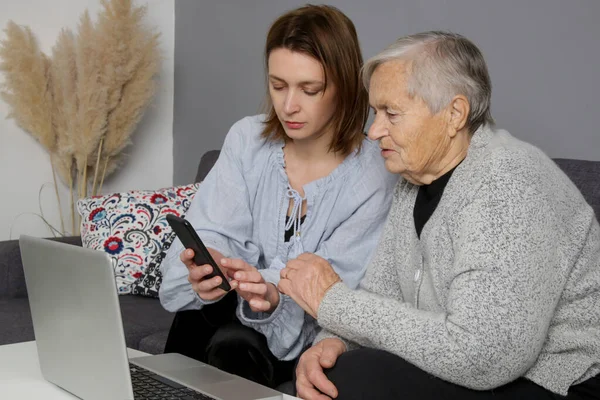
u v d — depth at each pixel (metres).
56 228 3.70
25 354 1.43
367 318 1.26
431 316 1.23
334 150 1.78
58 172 3.62
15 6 3.54
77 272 1.06
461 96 1.31
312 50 1.61
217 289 1.59
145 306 2.50
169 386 1.19
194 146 3.85
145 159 3.92
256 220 1.86
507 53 2.45
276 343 1.68
